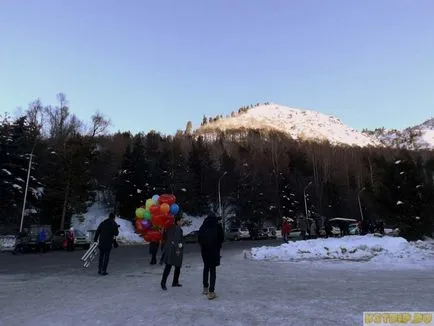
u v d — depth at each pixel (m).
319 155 98.06
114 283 11.60
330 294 8.82
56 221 54.34
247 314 6.97
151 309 7.61
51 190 52.31
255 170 82.06
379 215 30.39
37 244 33.72
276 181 82.12
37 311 7.78
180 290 9.87
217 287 10.19
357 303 7.68
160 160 74.12
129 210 64.12
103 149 79.19
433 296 8.34
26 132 55.78
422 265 14.48
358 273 12.84
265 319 6.59
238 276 12.43
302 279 11.55
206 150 83.62
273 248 19.92
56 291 10.30
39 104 74.00
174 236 10.21
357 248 18.00
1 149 50.12
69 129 72.69
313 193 85.50
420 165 29.38
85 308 7.91
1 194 48.59
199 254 25.58
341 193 90.94
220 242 8.86
